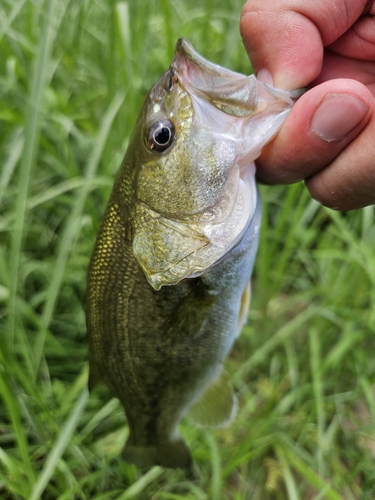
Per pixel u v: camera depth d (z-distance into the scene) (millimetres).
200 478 253
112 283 167
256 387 300
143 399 183
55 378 283
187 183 149
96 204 325
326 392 295
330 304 297
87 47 364
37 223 323
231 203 150
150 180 152
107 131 252
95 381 191
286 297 343
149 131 149
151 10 361
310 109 139
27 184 201
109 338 174
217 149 146
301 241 336
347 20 162
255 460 262
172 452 202
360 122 139
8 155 310
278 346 316
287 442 255
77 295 306
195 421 202
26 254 315
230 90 141
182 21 381
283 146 147
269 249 304
